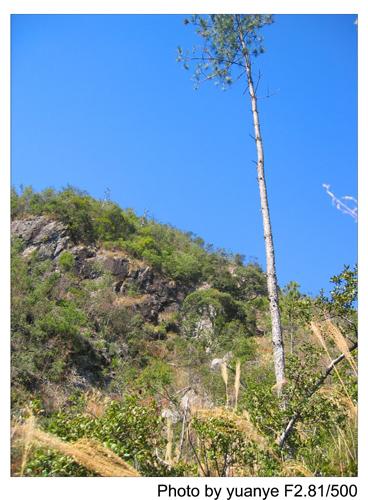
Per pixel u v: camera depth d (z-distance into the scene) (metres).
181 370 29.14
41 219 43.50
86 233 45.38
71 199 46.03
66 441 5.21
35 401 5.54
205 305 40.53
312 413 5.84
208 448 5.16
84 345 27.28
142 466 5.02
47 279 34.47
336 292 7.86
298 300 8.51
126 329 35.53
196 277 48.00
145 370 28.77
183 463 5.12
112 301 38.38
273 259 9.98
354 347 6.63
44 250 41.66
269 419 5.95
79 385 24.16
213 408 5.76
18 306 25.92
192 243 57.31
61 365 23.53
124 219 51.41
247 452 5.10
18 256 35.16
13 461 4.33
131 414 5.52
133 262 45.00
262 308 44.38
